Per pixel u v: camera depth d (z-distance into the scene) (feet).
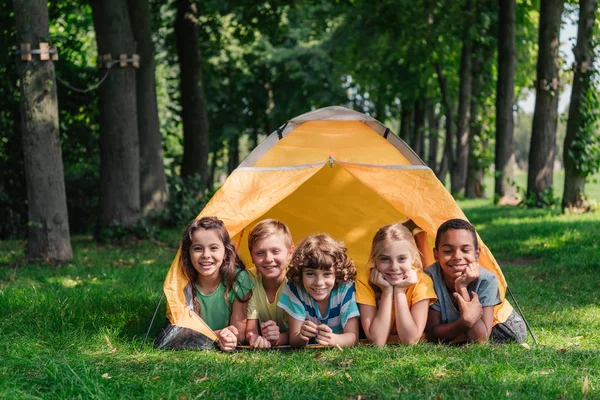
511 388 12.31
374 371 13.69
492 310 16.47
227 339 16.12
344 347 15.90
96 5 40.70
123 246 39.88
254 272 17.47
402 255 15.92
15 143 49.01
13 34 41.32
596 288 24.36
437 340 16.47
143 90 47.34
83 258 34.47
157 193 48.06
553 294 23.52
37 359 14.34
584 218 43.19
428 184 18.66
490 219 50.03
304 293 16.39
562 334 17.94
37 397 11.82
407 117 104.83
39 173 31.96
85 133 53.72
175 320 16.40
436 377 13.24
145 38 47.19
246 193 18.31
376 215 23.41
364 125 20.10
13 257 34.81
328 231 23.58
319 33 93.61
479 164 86.07
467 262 16.01
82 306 20.58
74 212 55.57
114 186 41.47
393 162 19.12
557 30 54.08
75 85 50.49
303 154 19.10
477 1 75.61
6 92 47.26
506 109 65.10
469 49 81.92
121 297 22.24
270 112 105.81
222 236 16.74
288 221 23.77
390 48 83.15
